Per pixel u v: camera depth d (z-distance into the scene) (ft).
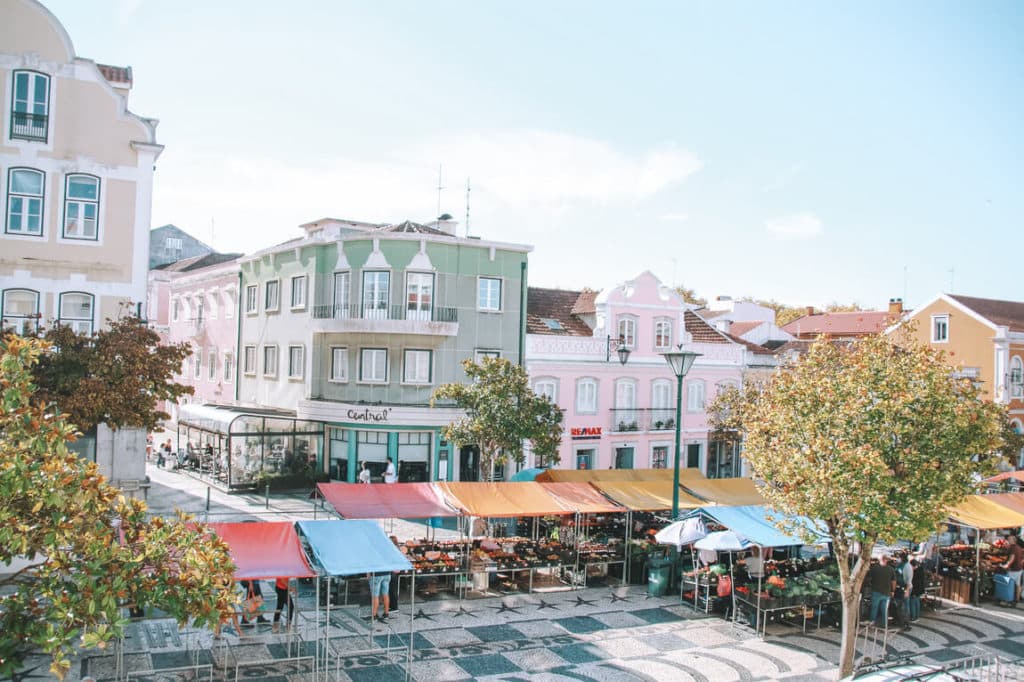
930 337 165.68
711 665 56.18
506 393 90.94
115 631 28.40
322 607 63.87
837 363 58.13
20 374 32.27
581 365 125.39
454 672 52.49
